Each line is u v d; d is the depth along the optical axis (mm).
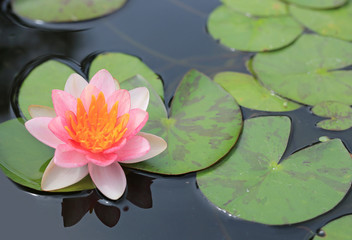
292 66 1467
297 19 1533
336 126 1396
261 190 1335
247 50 1491
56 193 1333
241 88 1437
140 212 1326
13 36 1499
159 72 1459
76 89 1354
